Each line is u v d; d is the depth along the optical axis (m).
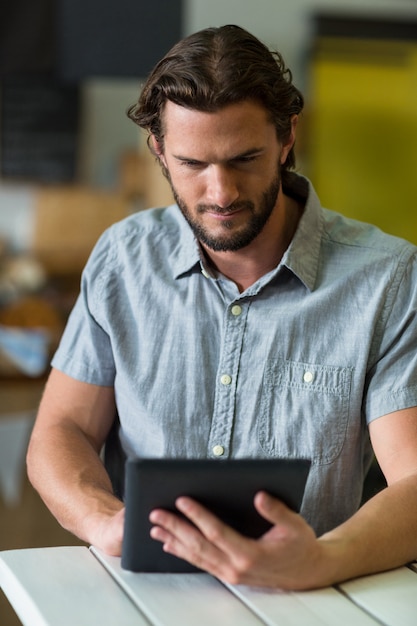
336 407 1.80
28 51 5.19
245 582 1.43
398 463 1.74
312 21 7.32
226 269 1.86
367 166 7.41
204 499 1.42
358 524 1.58
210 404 1.84
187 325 1.87
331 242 1.88
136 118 1.77
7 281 6.30
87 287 1.97
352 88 7.36
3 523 3.85
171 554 1.51
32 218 6.82
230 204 1.62
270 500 1.40
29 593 1.46
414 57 7.40
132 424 1.90
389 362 1.80
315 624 1.38
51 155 7.14
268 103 1.61
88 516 1.70
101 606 1.42
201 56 1.60
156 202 6.13
